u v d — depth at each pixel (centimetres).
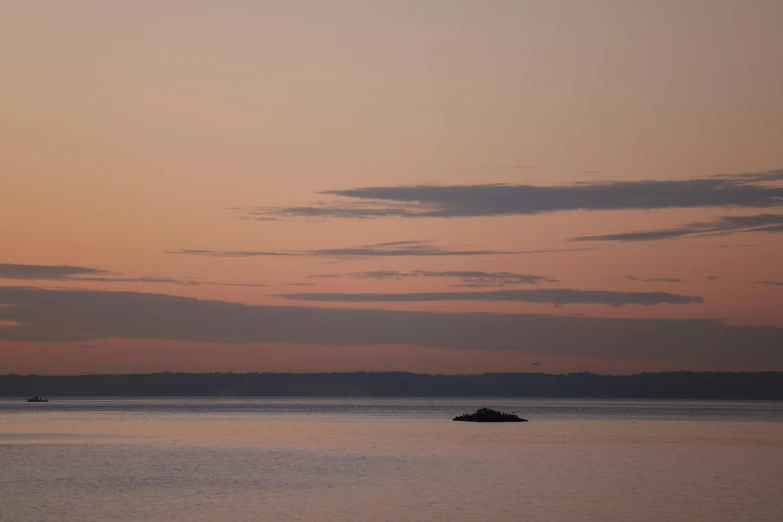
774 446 18038
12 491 10175
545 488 10469
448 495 9819
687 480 11350
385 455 15538
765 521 8112
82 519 8188
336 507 8900
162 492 10081
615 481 11225
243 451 16512
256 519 8175
